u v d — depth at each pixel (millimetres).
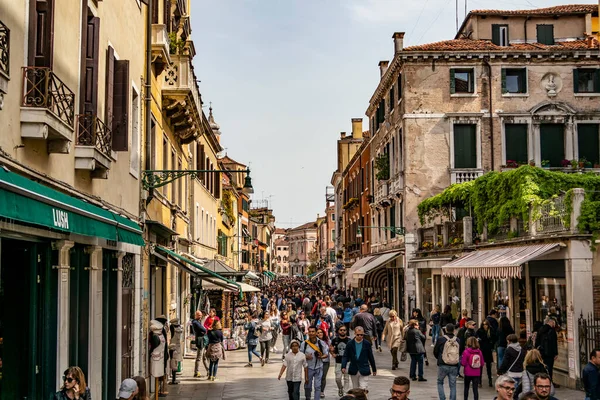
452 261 25094
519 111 31453
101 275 10773
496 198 22359
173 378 17172
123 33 12602
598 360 9961
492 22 34281
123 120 11062
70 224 7215
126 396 6828
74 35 8977
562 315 17062
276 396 15242
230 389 16266
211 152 34125
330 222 94375
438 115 31781
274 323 25797
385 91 37406
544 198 19797
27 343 8008
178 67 18109
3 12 6379
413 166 31688
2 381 7695
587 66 31500
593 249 16141
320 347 13375
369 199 42531
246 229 62750
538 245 17844
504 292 21703
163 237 18031
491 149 31375
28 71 7055
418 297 31312
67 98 8516
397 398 6828
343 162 63625
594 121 31328
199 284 26797
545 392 7125
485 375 18500
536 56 31469
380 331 25625
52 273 8570
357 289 50125
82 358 10000
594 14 34969
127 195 13102
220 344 18000
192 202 25594
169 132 19453
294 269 158125
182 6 22219
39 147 7562
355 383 12898
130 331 13609
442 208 29016
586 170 30562
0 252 6969
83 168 9117
